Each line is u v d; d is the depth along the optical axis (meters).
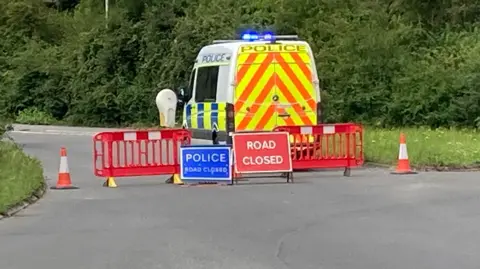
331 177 17.44
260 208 12.97
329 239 10.25
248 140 16.62
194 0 41.91
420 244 9.83
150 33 40.78
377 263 8.79
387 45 32.84
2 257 9.44
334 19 35.00
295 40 19.80
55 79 44.69
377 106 32.06
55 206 13.68
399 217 11.88
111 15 43.47
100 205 13.70
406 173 17.77
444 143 22.33
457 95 30.59
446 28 34.69
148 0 42.56
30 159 19.38
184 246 9.88
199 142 23.11
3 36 49.88
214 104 19.89
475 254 9.21
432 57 32.59
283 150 16.75
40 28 50.78
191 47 37.84
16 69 46.34
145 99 40.41
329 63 33.09
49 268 8.77
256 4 39.09
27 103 45.41
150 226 11.41
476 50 31.81
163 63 39.41
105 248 9.84
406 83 31.50
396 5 36.44
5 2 50.78
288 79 19.16
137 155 19.95
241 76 19.00
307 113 19.22
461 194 14.23
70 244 10.16
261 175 17.45
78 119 42.78
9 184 14.76
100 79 42.47
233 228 11.14
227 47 19.45
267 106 19.05
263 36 19.20
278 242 10.09
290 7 36.53
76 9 55.62
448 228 10.91
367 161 20.02
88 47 43.44
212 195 14.73
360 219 11.76
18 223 11.95
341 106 32.38
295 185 16.05
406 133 26.64
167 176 18.45
